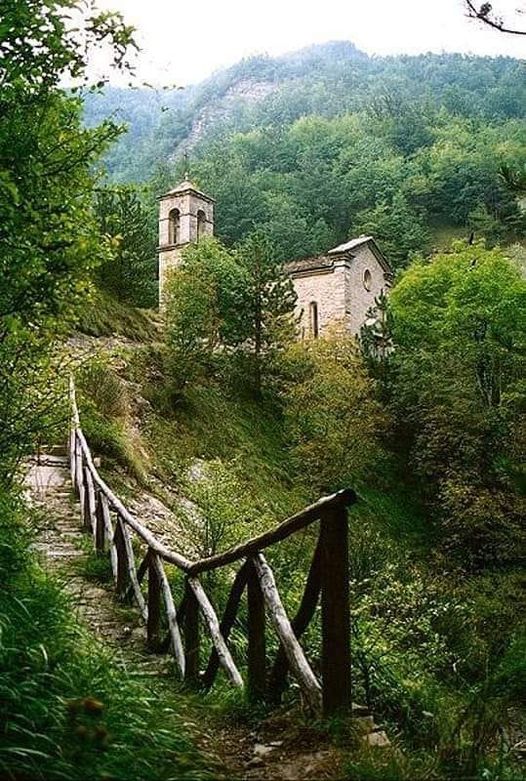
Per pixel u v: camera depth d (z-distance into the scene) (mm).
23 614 3639
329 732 3318
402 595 7734
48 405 5805
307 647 4902
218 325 22516
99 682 3312
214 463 10734
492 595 12938
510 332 24984
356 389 22922
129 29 3963
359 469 22359
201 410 19797
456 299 27391
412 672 5898
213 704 4059
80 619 5293
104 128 4148
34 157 3830
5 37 3723
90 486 9445
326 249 65688
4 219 3512
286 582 7551
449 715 4434
